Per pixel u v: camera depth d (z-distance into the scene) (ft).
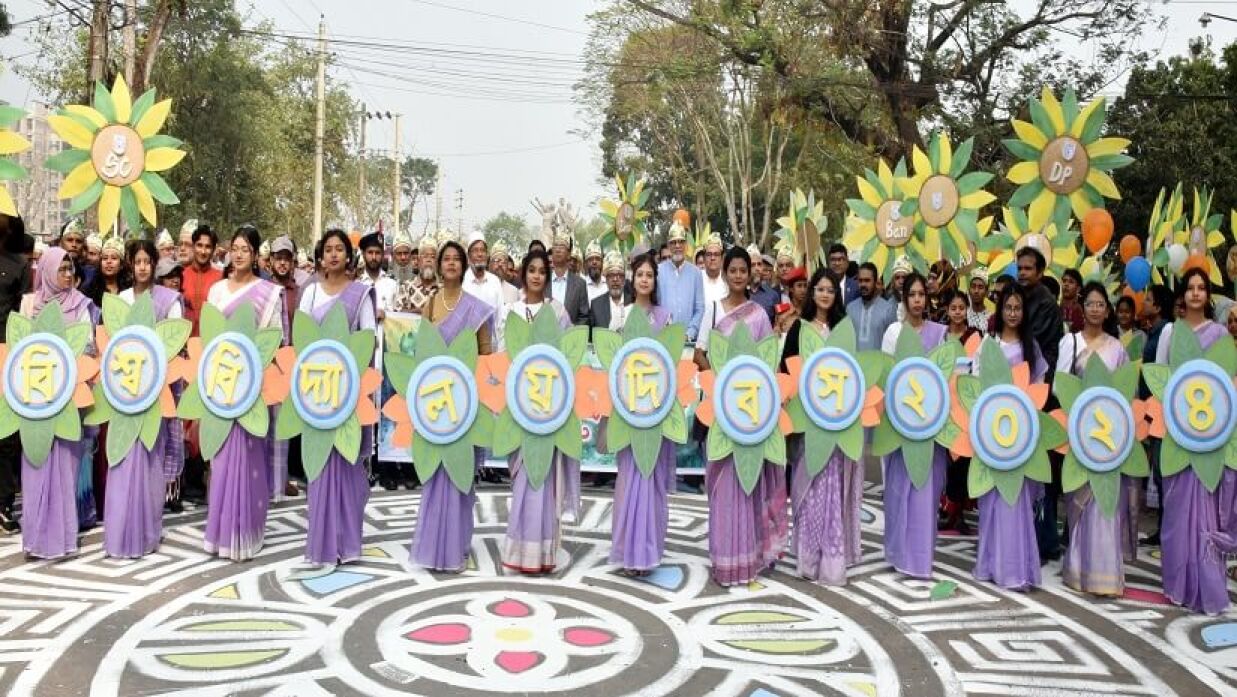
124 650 13.08
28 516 17.13
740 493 16.70
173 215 84.33
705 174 108.99
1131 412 16.66
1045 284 22.81
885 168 27.50
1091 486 16.76
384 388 23.97
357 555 17.57
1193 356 16.34
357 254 26.27
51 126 19.65
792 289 19.92
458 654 13.24
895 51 52.75
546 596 15.89
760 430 16.46
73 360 17.07
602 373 16.72
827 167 83.20
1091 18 52.90
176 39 80.79
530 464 16.67
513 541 17.03
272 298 17.93
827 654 13.70
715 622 14.90
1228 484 16.07
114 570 16.75
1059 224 27.81
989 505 17.33
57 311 17.17
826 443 16.75
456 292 17.74
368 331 16.85
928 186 26.76
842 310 18.02
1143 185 62.23
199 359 17.22
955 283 25.64
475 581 16.60
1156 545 20.86
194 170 83.76
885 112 56.44
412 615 14.76
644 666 13.00
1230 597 17.13
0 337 19.66
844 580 17.04
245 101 87.15
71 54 71.26
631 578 17.04
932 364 17.15
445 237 25.12
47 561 17.20
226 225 89.51
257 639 13.61
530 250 20.26
